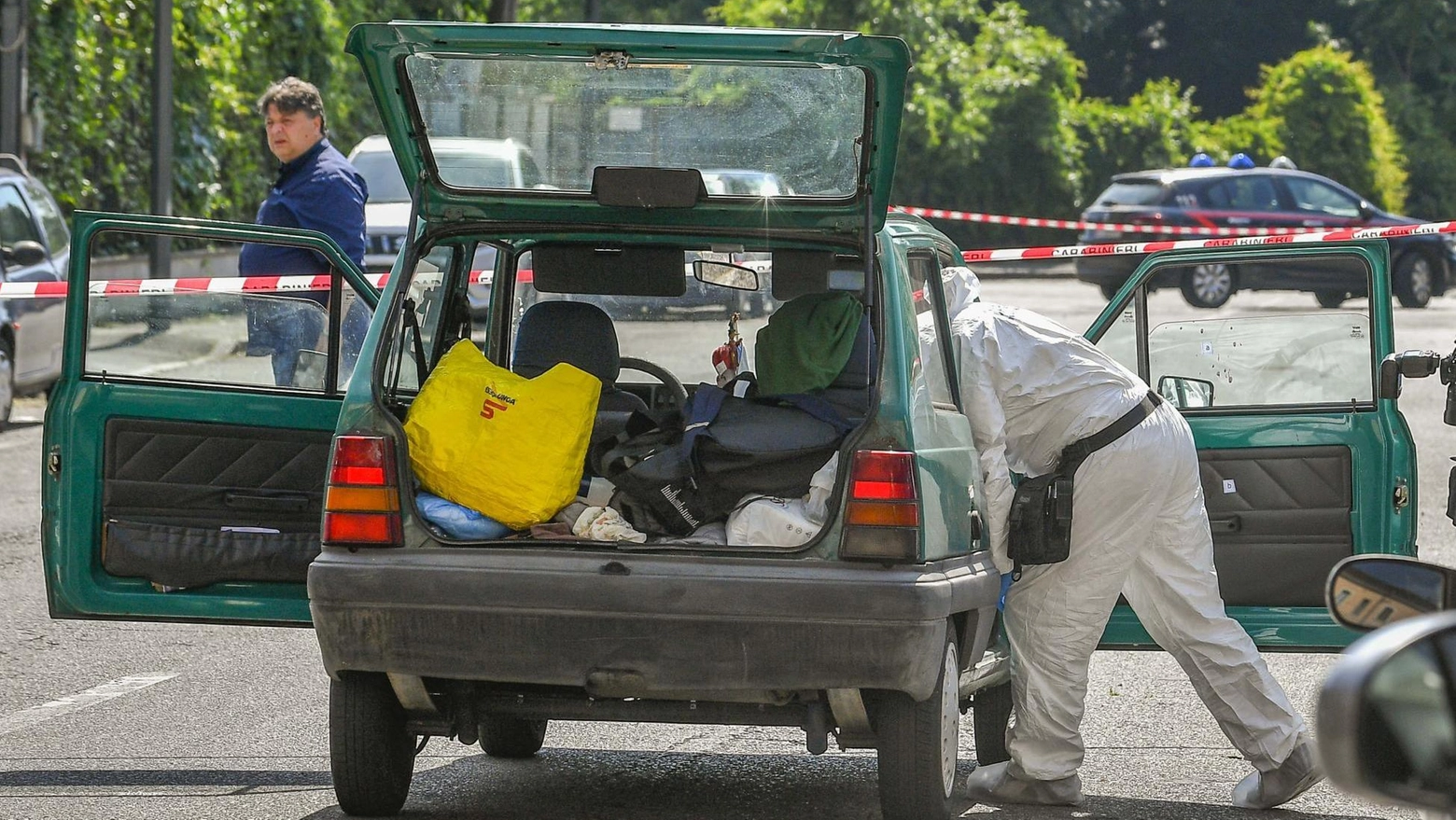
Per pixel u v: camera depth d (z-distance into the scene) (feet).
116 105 160.35
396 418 40.60
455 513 40.42
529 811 44.04
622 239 43.75
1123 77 502.38
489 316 52.42
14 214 116.37
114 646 63.93
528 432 41.06
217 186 172.65
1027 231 346.74
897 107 39.58
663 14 418.92
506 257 51.85
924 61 343.46
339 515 39.96
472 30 39.42
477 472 40.63
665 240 43.52
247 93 177.37
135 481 47.29
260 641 65.26
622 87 40.98
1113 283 218.18
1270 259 49.65
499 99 41.45
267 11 177.58
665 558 38.65
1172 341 51.44
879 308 40.47
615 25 39.29
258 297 48.91
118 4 158.51
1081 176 349.61
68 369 47.26
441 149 42.06
